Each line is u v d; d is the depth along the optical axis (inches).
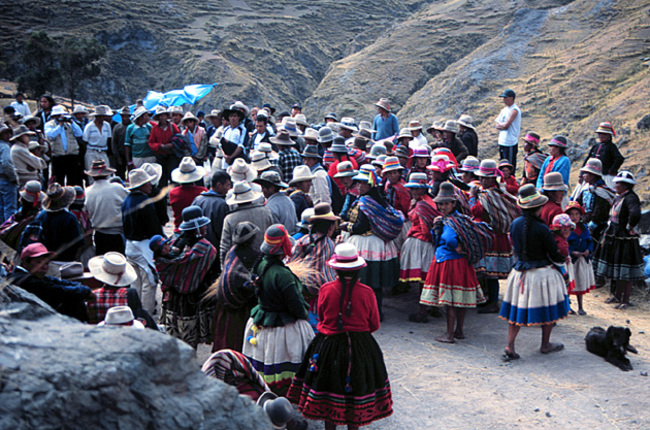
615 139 808.9
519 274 274.8
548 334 281.7
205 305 238.7
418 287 395.2
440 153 344.5
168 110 512.7
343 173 324.8
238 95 3580.2
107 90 3622.0
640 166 669.9
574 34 2087.8
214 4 4616.1
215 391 88.4
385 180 362.6
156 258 237.3
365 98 3056.1
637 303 374.6
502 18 3314.5
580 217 335.9
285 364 203.8
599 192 386.6
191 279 233.5
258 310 207.8
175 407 82.6
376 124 534.6
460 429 214.8
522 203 267.9
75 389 74.8
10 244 262.1
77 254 268.8
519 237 272.4
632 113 993.5
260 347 204.8
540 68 1936.5
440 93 2170.3
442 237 288.0
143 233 283.7
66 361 77.6
